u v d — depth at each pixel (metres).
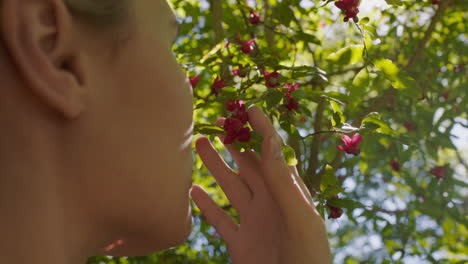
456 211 1.51
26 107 0.36
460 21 1.65
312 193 0.95
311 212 0.51
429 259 1.53
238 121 0.58
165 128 0.41
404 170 1.62
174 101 0.41
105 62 0.38
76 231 0.38
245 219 0.58
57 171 0.37
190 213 0.44
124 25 0.39
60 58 0.36
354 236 2.34
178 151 0.41
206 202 0.60
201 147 0.61
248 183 0.60
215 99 0.77
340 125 0.77
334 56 0.77
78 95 0.37
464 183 1.51
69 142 0.37
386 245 1.53
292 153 0.56
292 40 1.03
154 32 0.42
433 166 1.64
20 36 0.35
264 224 0.58
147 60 0.40
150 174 0.40
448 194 1.52
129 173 0.39
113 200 0.39
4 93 0.36
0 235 0.35
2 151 0.36
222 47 0.90
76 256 0.39
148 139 0.40
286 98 0.78
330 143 1.85
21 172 0.36
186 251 1.80
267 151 0.51
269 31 1.08
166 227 0.41
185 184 0.42
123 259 1.67
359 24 0.77
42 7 0.36
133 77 0.40
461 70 1.71
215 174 0.60
